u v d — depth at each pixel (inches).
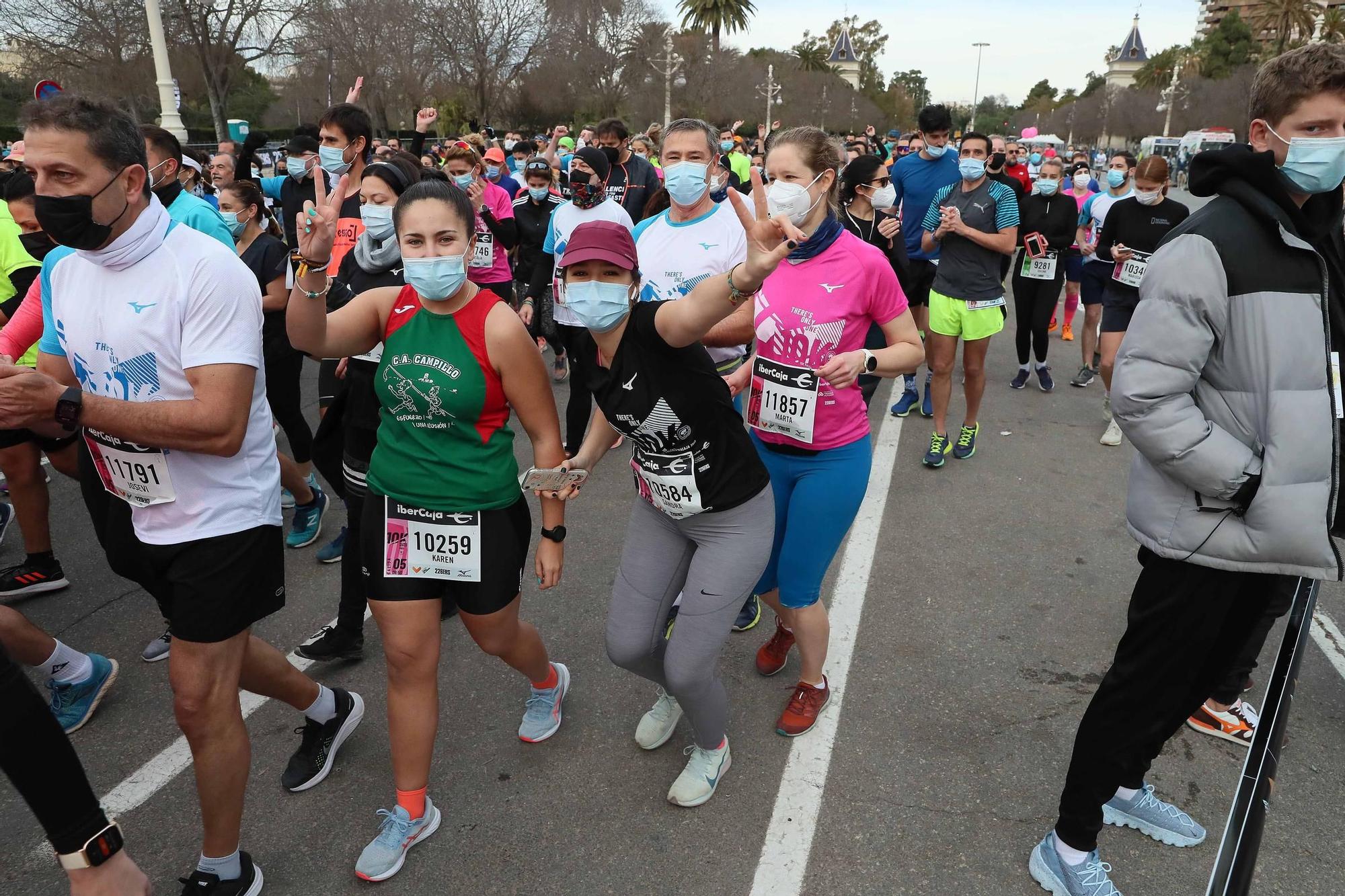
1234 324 75.6
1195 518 78.8
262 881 92.5
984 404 276.1
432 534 92.3
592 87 1547.7
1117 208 226.7
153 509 83.3
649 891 92.6
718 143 145.5
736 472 94.9
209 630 83.7
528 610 150.1
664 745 115.7
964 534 180.1
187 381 82.0
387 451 93.0
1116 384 80.0
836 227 106.6
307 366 325.4
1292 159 74.8
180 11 1107.3
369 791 108.2
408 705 94.3
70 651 119.0
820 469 108.8
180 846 99.4
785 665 133.3
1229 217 75.7
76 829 52.1
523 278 286.5
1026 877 94.0
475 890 92.9
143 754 114.8
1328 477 75.7
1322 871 95.3
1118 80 4421.8
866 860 96.3
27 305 108.3
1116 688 85.5
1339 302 79.0
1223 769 111.9
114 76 1094.4
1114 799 100.7
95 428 77.2
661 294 148.6
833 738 116.3
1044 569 165.5
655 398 88.4
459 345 89.2
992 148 214.1
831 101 2181.3
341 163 145.6
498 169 401.4
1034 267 273.7
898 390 296.2
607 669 133.0
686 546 102.3
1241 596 82.4
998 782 108.2
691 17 2196.1
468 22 1323.8
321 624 147.3
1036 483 209.6
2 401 72.8
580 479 97.3
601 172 191.2
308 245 85.8
